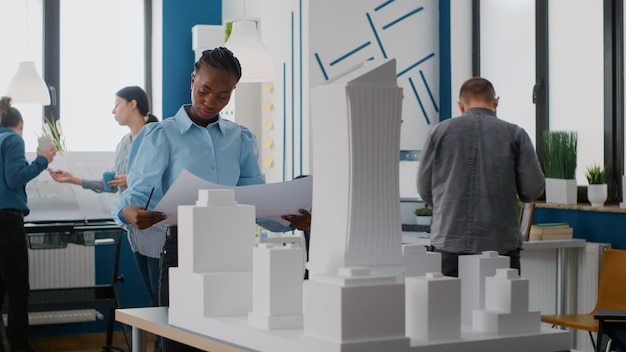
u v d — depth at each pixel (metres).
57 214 6.11
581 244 4.99
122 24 7.12
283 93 6.23
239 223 2.13
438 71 6.33
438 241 3.92
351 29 6.03
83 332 6.68
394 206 1.84
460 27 6.25
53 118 6.80
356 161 1.79
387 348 1.64
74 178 6.02
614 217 4.96
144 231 3.61
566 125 5.52
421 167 4.01
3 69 6.67
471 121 3.89
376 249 1.81
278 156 6.34
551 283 5.22
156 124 2.86
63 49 6.88
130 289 6.77
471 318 1.95
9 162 5.11
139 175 2.79
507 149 3.84
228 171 2.95
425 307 1.74
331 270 1.81
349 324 1.62
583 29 5.37
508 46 5.95
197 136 2.89
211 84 2.72
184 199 2.47
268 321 1.86
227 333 1.94
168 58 7.01
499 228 3.83
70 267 6.48
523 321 1.84
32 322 6.38
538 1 5.64
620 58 5.14
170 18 7.01
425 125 6.30
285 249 1.88
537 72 5.67
